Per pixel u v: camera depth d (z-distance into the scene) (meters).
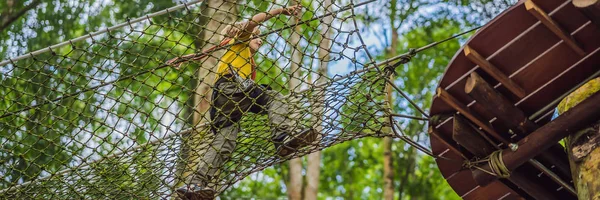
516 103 5.59
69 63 12.41
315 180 12.60
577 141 5.50
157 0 12.90
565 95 5.52
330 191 16.03
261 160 6.25
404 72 15.45
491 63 5.35
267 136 6.05
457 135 5.70
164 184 6.27
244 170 6.34
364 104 5.80
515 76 5.39
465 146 5.78
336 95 5.76
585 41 5.16
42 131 11.93
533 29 5.12
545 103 5.60
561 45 5.19
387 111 5.81
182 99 13.57
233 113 6.08
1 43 12.55
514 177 6.00
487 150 5.80
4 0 13.02
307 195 12.43
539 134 5.53
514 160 5.66
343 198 16.00
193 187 6.07
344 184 16.05
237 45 6.11
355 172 16.09
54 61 12.35
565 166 5.94
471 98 5.55
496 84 5.49
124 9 12.98
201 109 9.73
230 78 5.89
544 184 6.16
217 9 5.46
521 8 5.02
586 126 5.47
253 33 5.62
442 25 13.78
